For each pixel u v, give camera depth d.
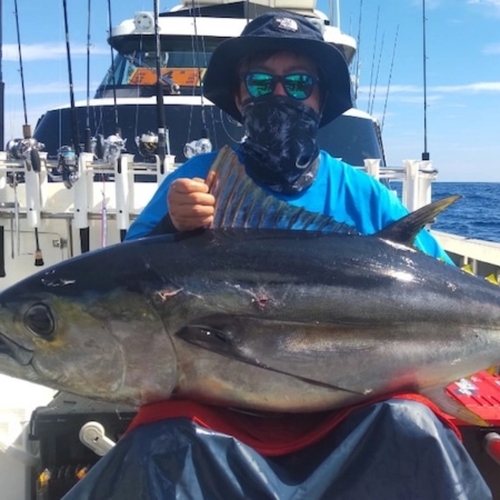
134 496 1.88
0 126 5.32
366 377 2.07
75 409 3.02
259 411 2.07
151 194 5.02
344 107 2.84
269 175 2.58
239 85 2.81
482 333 2.24
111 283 1.99
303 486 1.93
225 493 1.90
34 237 4.86
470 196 60.91
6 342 2.03
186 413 1.94
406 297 2.13
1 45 5.27
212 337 1.95
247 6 6.94
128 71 6.79
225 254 2.05
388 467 1.95
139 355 1.97
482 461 2.90
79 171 4.61
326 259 2.12
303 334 2.02
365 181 2.71
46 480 2.94
